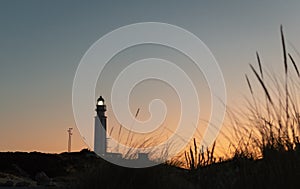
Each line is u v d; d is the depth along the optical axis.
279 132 5.41
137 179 7.30
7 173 27.11
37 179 20.94
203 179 6.80
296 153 5.00
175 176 7.63
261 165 5.36
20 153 31.88
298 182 4.80
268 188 5.04
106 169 7.45
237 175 5.78
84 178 7.57
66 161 27.83
